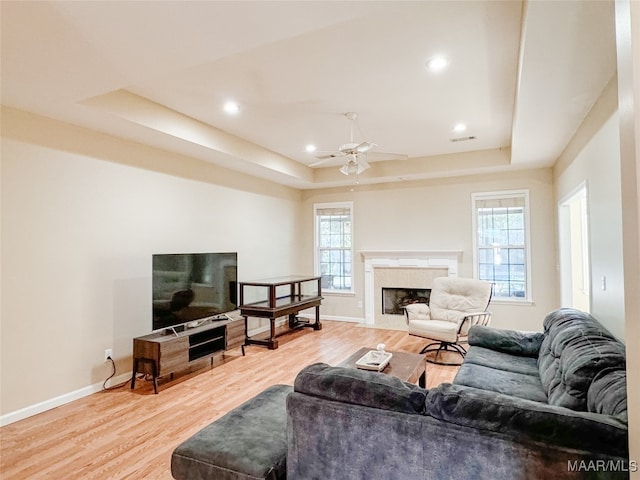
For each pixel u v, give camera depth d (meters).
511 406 1.38
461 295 4.96
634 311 0.85
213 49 2.22
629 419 0.90
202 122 4.24
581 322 2.64
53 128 3.35
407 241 6.49
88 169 3.62
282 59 2.81
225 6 1.81
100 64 2.39
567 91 2.80
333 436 1.62
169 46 2.18
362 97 3.55
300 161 6.14
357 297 6.86
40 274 3.23
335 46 2.63
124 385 3.78
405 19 2.31
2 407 2.96
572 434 1.26
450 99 3.61
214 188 5.20
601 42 2.11
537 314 5.60
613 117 2.57
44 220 3.27
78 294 3.51
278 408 2.24
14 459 2.45
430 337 4.57
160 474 2.29
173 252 4.52
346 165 4.15
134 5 1.79
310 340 5.52
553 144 4.28
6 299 3.01
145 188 4.20
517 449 1.31
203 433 1.97
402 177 6.20
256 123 4.29
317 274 7.21
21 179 3.12
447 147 5.36
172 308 3.95
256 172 5.70
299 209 7.27
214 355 4.28
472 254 6.02
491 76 3.11
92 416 3.07
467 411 1.40
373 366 2.97
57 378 3.32
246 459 1.74
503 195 5.83
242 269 5.74
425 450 1.45
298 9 1.83
